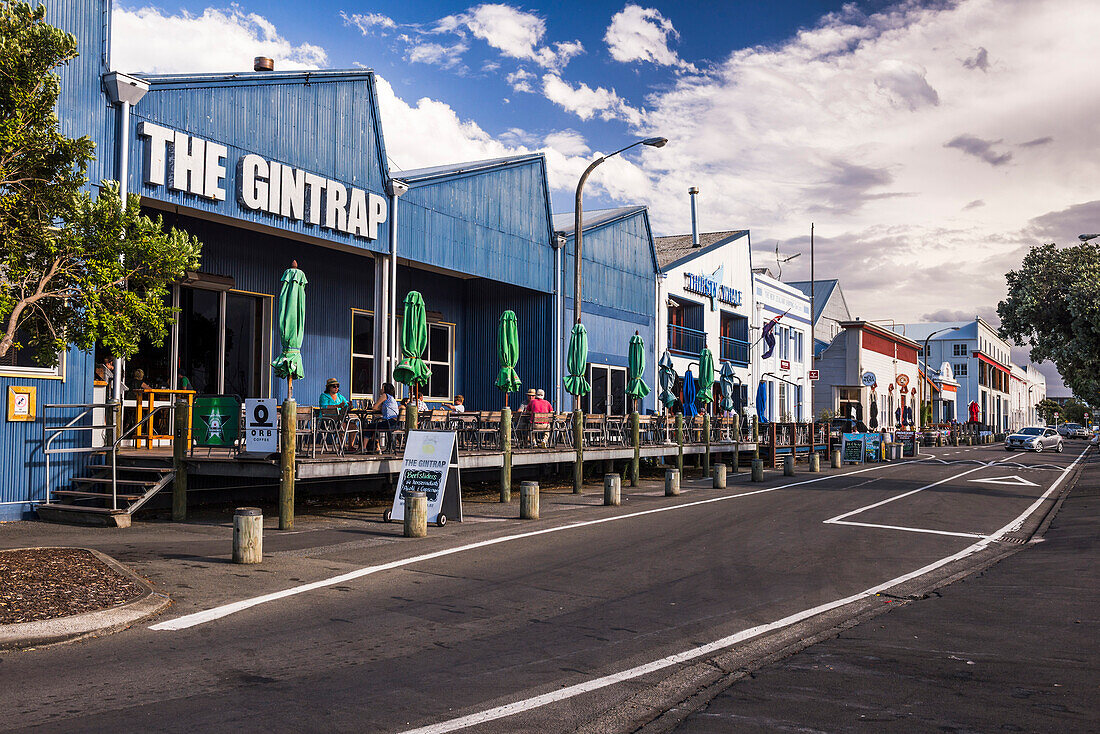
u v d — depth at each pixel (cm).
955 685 577
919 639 711
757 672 610
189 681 560
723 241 3600
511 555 1074
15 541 1080
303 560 1000
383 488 1898
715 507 1667
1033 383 13600
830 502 1797
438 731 478
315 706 514
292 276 1366
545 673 597
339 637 680
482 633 704
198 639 665
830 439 3506
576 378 2122
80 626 668
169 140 1412
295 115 1650
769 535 1302
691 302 3350
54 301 832
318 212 1688
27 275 793
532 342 2431
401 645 662
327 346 1967
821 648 680
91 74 1322
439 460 1345
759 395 3145
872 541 1278
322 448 1379
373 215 1809
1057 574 1029
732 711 522
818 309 6072
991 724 498
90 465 1373
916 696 552
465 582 905
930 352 9094
